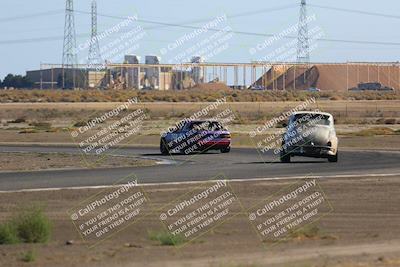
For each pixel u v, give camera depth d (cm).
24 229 3447
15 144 10956
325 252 2998
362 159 7750
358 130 13662
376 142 10594
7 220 3828
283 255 2933
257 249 3102
